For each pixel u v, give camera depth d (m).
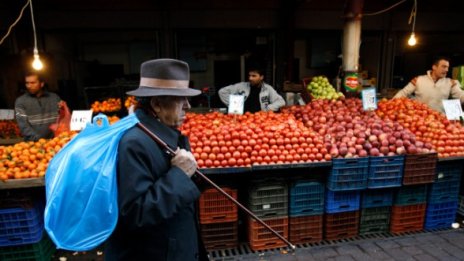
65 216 1.12
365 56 8.62
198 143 2.86
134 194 1.16
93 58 9.34
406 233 3.28
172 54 7.31
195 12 7.19
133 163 1.19
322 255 2.89
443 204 3.35
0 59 6.60
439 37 9.09
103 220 1.13
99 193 1.12
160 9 7.08
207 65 8.80
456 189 3.36
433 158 3.10
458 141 3.28
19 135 5.36
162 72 1.30
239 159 2.80
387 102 4.34
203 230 2.93
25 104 3.71
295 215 3.02
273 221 2.97
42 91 3.84
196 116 3.59
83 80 8.30
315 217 3.08
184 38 8.38
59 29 6.96
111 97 5.96
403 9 7.83
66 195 1.12
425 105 4.19
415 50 9.12
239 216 3.20
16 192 2.61
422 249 2.97
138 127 1.29
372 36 8.22
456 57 8.82
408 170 3.04
